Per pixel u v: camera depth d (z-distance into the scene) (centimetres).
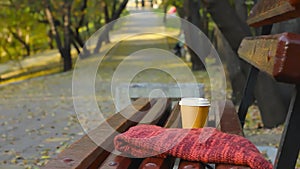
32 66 2791
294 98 157
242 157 218
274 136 724
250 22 375
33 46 3177
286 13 187
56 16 2509
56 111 1112
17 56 2797
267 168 217
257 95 809
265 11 264
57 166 197
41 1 2441
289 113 159
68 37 2453
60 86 1705
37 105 1231
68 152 218
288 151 160
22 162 638
